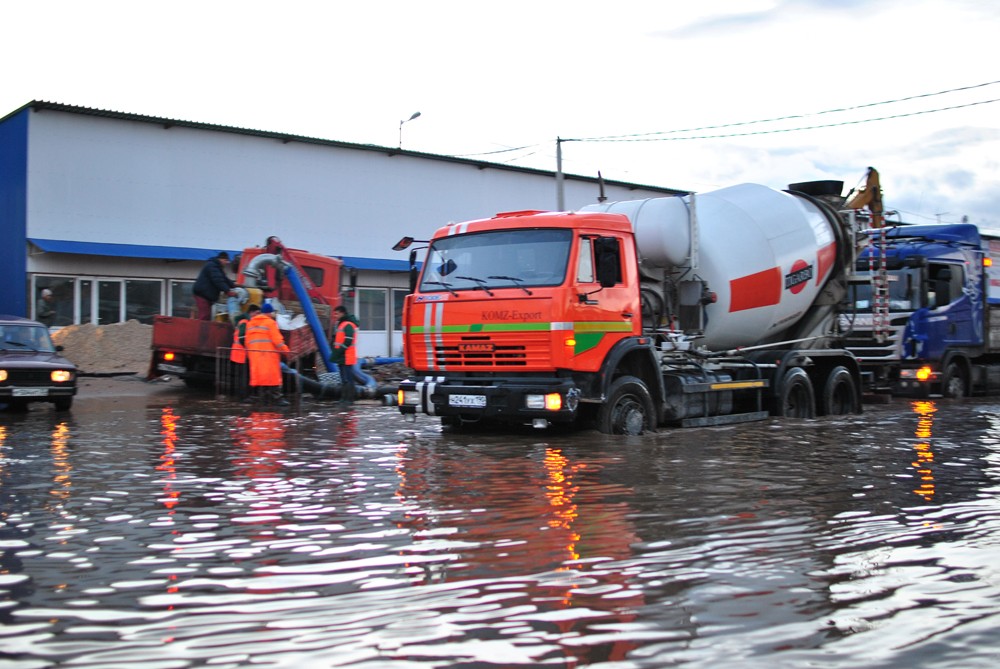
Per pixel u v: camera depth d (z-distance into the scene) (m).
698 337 13.11
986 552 5.71
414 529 6.24
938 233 20.66
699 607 4.57
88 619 4.38
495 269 11.16
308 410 15.63
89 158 26.66
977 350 21.06
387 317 33.41
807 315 15.44
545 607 4.55
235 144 29.58
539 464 9.16
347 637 4.12
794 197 15.30
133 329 24.17
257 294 19.23
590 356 10.97
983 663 3.89
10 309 26.33
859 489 7.84
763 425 13.27
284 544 5.82
